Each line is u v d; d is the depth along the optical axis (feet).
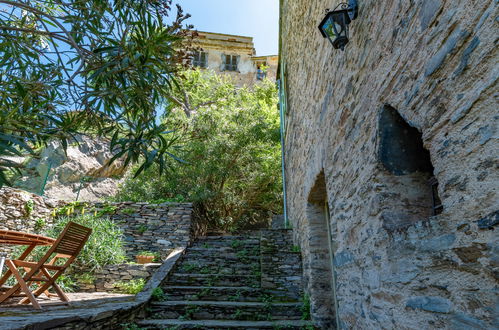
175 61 8.18
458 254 4.03
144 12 7.82
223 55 57.57
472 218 3.79
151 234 22.65
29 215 22.00
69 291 17.44
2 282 10.72
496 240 3.40
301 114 16.48
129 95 8.37
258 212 37.96
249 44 58.59
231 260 19.47
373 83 6.69
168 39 7.72
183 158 28.50
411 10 5.23
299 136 17.35
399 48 5.61
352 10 7.87
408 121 5.31
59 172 35.27
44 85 7.58
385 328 6.02
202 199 26.71
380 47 6.41
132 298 13.57
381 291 6.21
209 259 19.90
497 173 3.41
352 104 8.00
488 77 3.56
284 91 25.79
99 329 9.78
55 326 7.74
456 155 4.10
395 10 5.79
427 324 4.65
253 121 32.22
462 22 4.00
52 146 35.70
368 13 7.12
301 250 16.88
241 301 14.76
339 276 9.44
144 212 23.54
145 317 13.12
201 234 27.73
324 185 12.94
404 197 6.09
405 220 5.98
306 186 14.55
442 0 4.39
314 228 14.24
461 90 4.01
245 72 57.31
